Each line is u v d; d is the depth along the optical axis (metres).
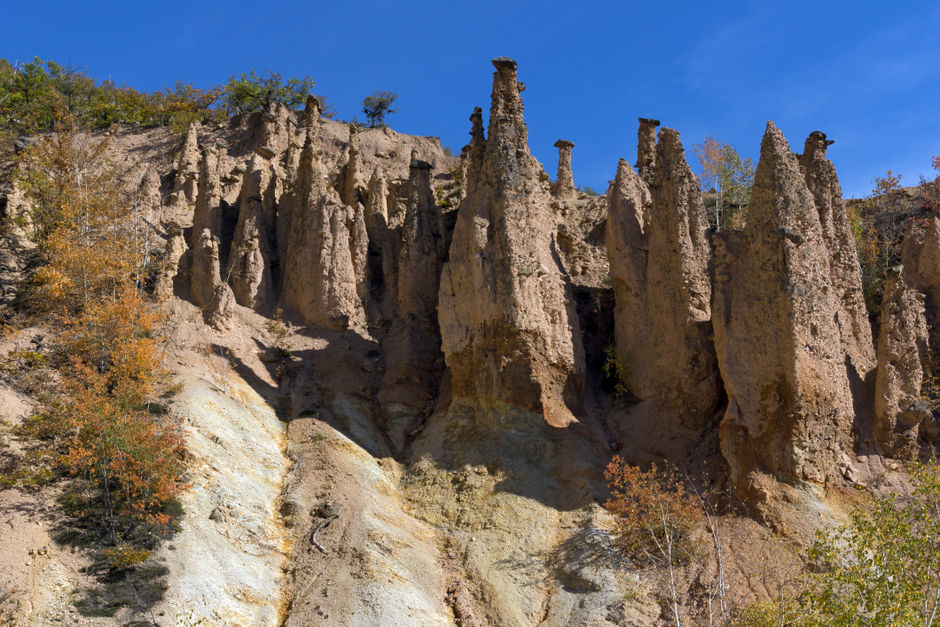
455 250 35.34
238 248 40.47
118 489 27.12
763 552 26.88
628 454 32.56
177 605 23.91
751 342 30.55
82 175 41.78
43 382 30.86
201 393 32.22
